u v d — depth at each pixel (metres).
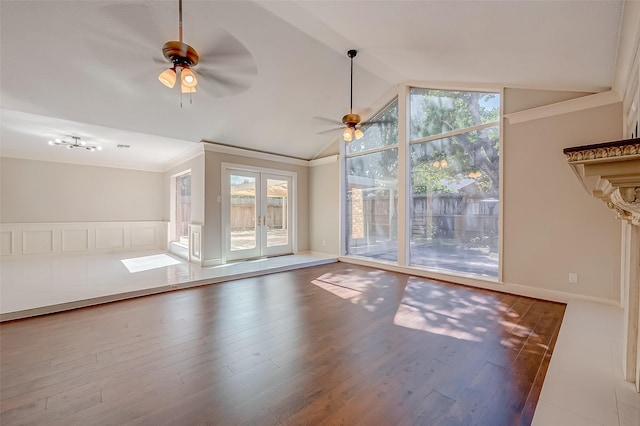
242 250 5.98
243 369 2.04
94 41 3.03
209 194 5.48
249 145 5.91
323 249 6.80
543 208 3.61
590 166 1.05
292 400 1.71
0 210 5.73
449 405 1.67
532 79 3.39
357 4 2.68
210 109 4.55
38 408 1.63
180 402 1.69
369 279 4.65
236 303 3.48
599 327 2.69
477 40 2.73
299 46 3.73
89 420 1.54
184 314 3.11
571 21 2.04
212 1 2.90
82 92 3.69
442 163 4.71
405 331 2.67
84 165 6.68
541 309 3.24
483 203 4.25
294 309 3.27
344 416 1.58
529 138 3.71
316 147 6.64
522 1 1.95
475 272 4.33
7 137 5.01
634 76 2.28
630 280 1.86
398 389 1.81
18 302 3.21
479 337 2.54
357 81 4.77
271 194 6.51
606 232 3.21
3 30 2.75
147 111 4.30
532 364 2.10
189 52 2.41
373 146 5.80
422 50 3.41
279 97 4.65
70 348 2.34
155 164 7.55
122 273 4.71
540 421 1.52
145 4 2.75
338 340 2.49
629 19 1.84
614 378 1.91
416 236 5.08
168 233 7.32
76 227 6.56
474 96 4.34
